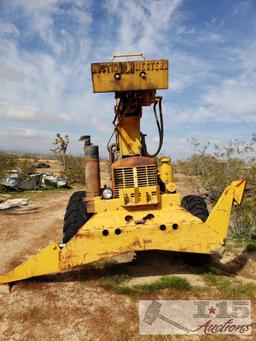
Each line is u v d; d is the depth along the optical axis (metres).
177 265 5.04
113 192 4.82
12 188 13.62
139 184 4.73
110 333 3.29
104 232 4.11
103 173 18.02
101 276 4.56
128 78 4.66
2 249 6.04
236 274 4.67
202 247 4.17
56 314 3.65
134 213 4.55
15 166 15.19
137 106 5.29
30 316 3.62
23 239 6.67
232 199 4.34
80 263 4.10
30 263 4.17
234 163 10.45
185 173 17.84
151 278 4.55
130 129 5.37
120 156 5.38
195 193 11.48
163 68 4.68
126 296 4.03
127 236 4.12
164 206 4.70
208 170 12.01
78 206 5.15
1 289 4.16
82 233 4.10
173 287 4.18
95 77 4.62
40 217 8.72
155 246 4.12
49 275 4.62
